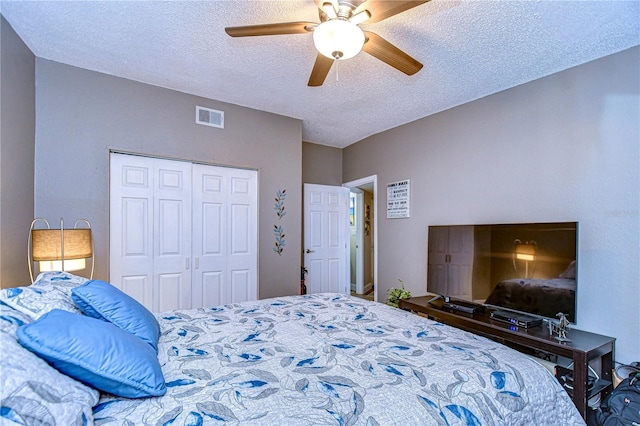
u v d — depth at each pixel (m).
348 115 3.63
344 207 5.04
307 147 4.76
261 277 3.55
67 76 2.59
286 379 1.11
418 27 2.00
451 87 2.85
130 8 1.89
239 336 1.56
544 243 2.29
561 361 2.20
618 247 2.16
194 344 1.45
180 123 3.09
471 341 1.50
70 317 0.98
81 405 0.83
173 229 3.10
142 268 2.94
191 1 1.83
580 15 1.86
